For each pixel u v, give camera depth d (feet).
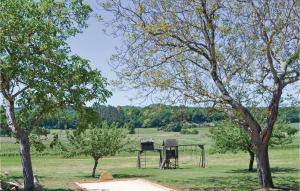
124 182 88.07
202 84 67.10
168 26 64.85
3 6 62.18
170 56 68.08
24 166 67.97
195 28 66.69
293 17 63.00
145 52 68.44
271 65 64.59
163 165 127.03
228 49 68.03
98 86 66.49
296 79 66.03
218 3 64.28
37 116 68.18
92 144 102.01
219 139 108.78
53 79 63.67
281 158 141.59
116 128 105.19
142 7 66.44
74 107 66.64
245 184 77.82
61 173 113.60
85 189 75.61
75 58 64.85
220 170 111.86
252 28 66.18
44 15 64.54
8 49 62.44
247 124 68.03
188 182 83.10
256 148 68.23
